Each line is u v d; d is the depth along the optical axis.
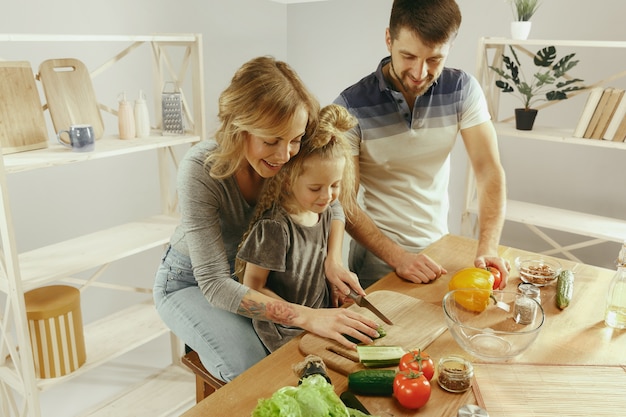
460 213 3.50
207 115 3.62
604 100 2.57
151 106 3.21
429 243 1.94
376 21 3.55
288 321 1.28
